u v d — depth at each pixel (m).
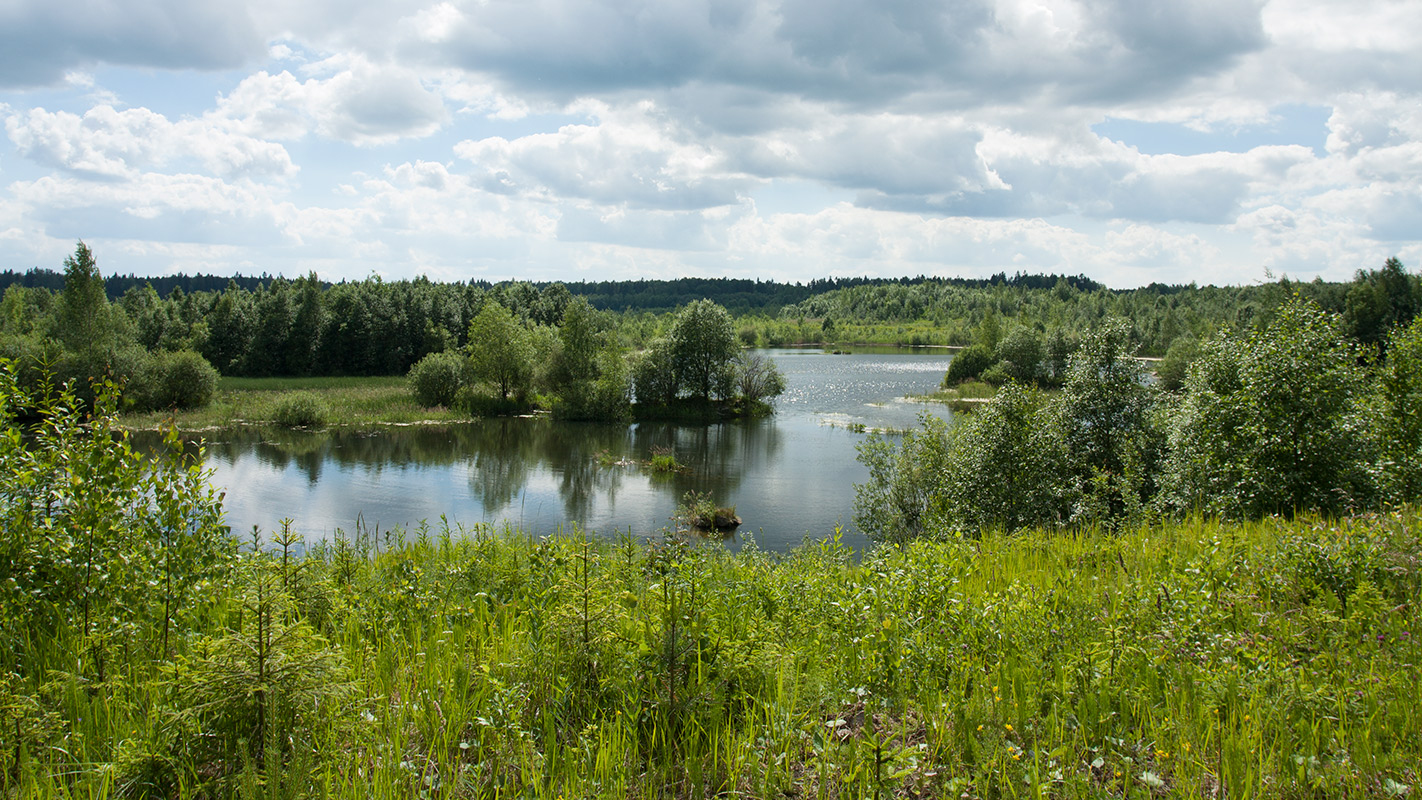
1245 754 3.91
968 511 15.41
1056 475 15.16
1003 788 3.72
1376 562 6.74
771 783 3.81
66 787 3.47
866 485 19.55
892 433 42.44
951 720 4.44
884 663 5.08
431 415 47.59
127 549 5.84
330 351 76.81
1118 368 17.20
